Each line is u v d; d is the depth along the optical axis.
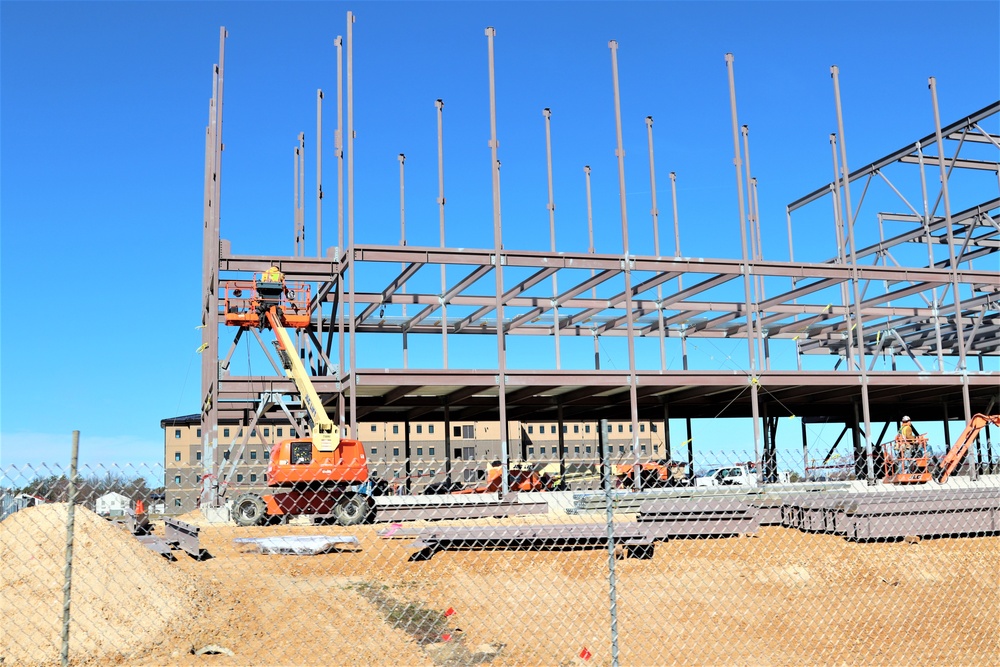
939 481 25.75
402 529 15.39
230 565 13.80
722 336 38.28
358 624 10.66
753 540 17.72
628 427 81.38
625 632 11.38
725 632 11.62
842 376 29.98
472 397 33.78
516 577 13.99
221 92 28.75
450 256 27.25
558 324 33.59
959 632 12.02
